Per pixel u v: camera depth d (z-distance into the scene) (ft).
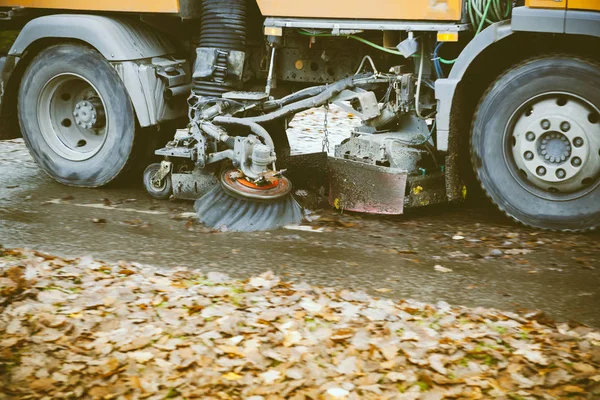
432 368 13.04
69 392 12.52
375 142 21.72
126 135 24.25
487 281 17.31
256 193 21.26
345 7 21.34
